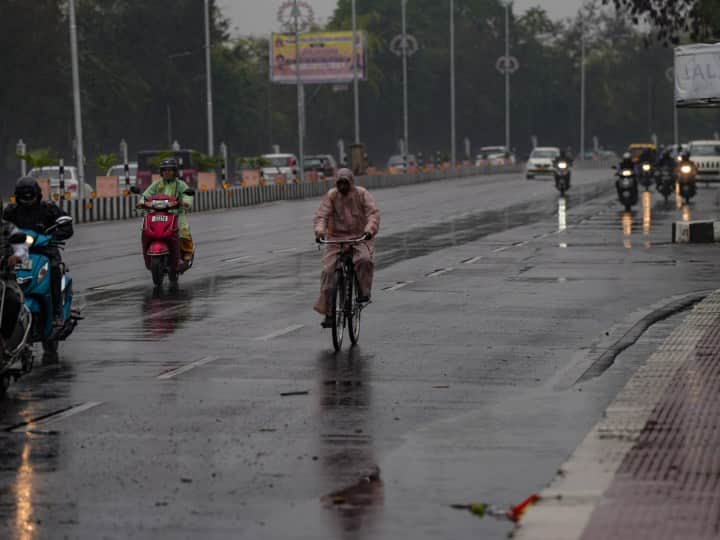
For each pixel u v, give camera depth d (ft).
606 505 57.52
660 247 228.43
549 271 185.88
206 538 55.62
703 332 114.01
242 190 449.48
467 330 124.16
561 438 75.15
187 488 64.18
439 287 164.86
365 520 58.03
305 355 108.78
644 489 60.34
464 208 393.09
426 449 72.54
